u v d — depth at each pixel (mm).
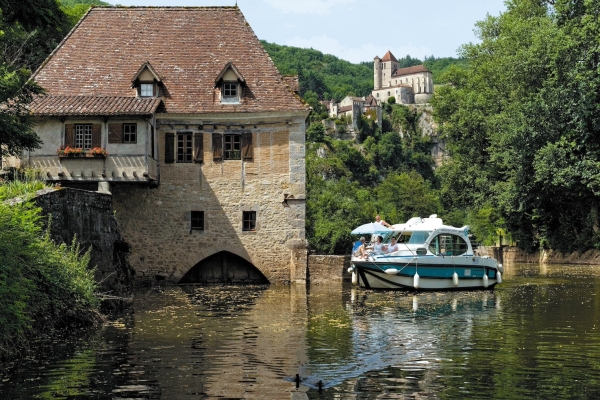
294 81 32750
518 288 28453
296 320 18625
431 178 179125
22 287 13586
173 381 11664
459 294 25938
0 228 14336
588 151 41781
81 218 19047
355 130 194375
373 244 30281
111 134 28062
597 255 44844
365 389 11344
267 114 29922
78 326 16344
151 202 29906
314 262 29906
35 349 13914
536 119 42938
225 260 30375
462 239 28688
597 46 40219
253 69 31266
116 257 21359
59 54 31172
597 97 41031
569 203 47469
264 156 30078
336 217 46156
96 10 32906
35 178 26688
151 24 32625
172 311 20234
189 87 30562
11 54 33906
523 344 15172
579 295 25422
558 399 10898
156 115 29578
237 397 10812
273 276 29922
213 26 32719
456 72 58125
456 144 53625
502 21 54156
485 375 12320
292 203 29953
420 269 27094
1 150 19672
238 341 15266
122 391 11016
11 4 18516
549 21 47531
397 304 22578
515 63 44844
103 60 31250
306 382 11719
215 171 30062
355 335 16234
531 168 44000
